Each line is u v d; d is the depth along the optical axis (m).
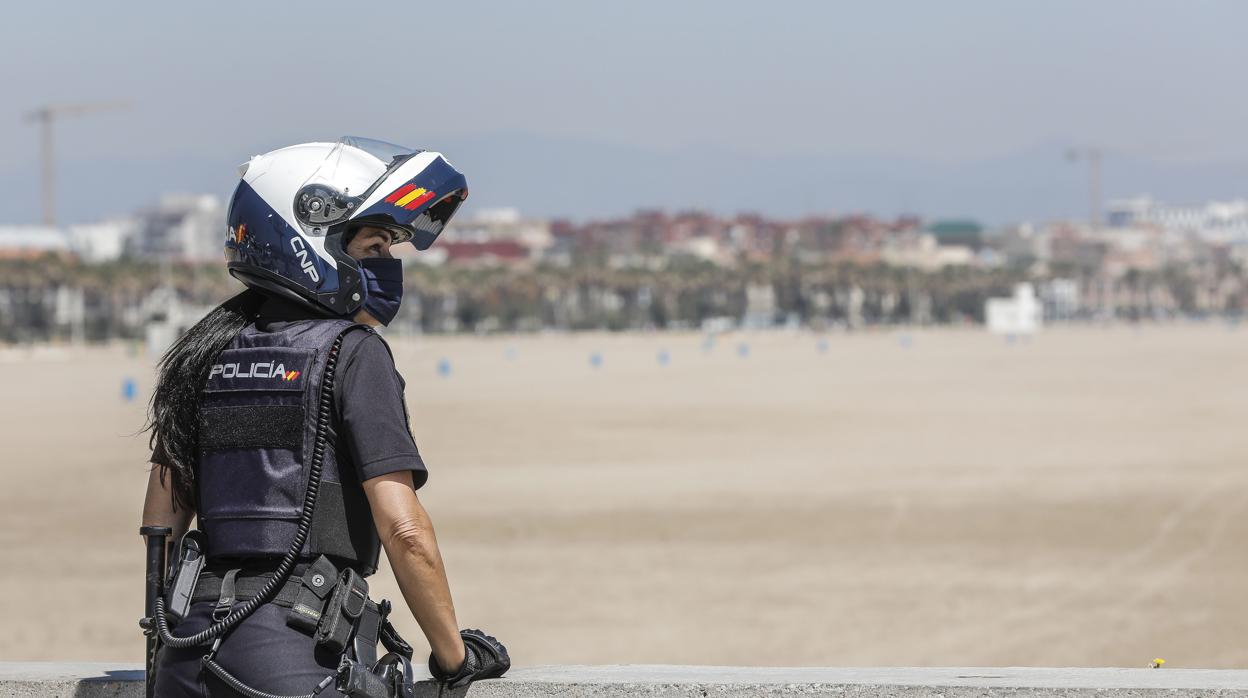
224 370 6.04
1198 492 55.38
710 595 37.06
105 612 35.94
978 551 43.31
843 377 156.50
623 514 52.59
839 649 30.66
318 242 6.21
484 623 34.12
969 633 32.03
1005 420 93.88
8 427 100.56
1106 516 49.72
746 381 150.75
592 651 30.81
